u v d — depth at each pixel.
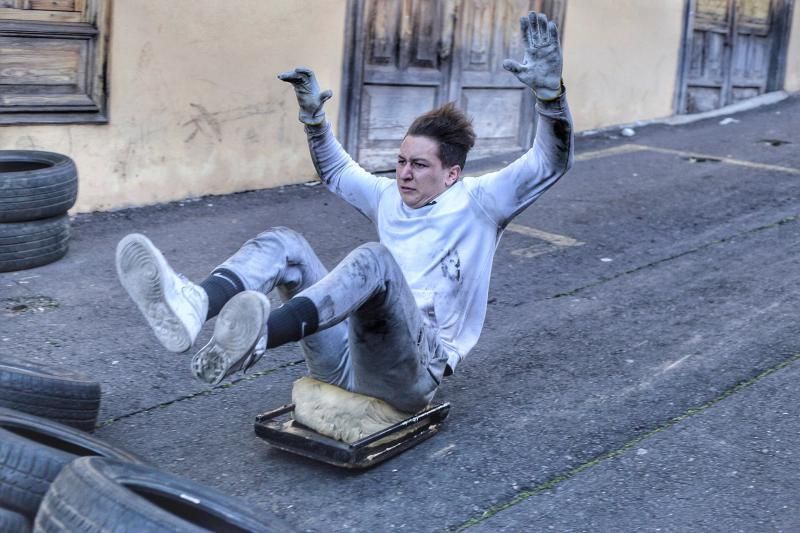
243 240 7.46
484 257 4.22
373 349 3.77
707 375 5.12
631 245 7.57
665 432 4.48
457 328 4.22
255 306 3.03
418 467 4.11
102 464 3.01
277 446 4.09
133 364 5.17
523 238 7.69
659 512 3.81
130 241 3.18
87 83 7.76
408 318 3.72
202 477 4.01
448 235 4.13
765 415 4.66
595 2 11.50
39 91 7.54
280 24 8.69
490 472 4.09
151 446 4.28
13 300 6.03
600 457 4.25
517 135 10.95
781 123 12.80
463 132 4.10
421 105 9.91
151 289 3.22
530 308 6.16
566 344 5.56
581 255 7.30
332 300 3.41
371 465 4.02
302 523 3.67
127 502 2.76
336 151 4.42
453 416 4.59
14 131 7.46
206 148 8.51
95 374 5.01
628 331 5.77
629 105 12.40
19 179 6.39
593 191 9.16
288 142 9.02
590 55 11.66
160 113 8.16
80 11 7.62
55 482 2.96
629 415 4.65
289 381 5.03
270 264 3.68
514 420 4.57
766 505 3.88
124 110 7.95
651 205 8.72
